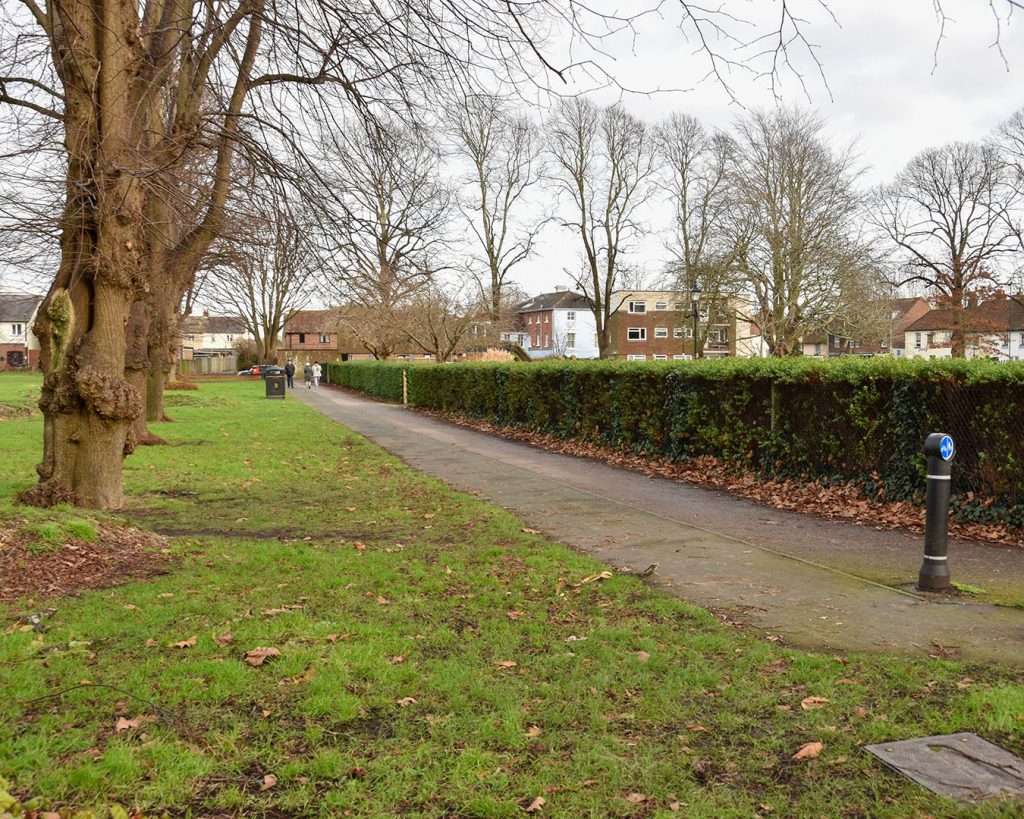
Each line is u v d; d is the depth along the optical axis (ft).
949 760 10.99
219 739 11.71
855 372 31.83
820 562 22.91
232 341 337.31
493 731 12.03
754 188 107.34
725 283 110.32
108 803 9.97
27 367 278.26
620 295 233.55
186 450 52.60
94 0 26.21
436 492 36.63
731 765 11.12
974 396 27.12
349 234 29.27
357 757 11.32
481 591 19.89
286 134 28.14
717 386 42.06
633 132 136.46
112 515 26.04
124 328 29.35
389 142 28.60
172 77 29.30
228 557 23.12
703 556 23.88
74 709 12.60
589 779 10.76
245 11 25.05
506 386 74.28
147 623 16.89
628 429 51.11
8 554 20.36
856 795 10.23
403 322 129.49
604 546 25.41
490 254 143.43
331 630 16.60
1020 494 25.80
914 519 28.09
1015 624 17.01
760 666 14.67
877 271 108.27
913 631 16.62
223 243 35.76
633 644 15.93
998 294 127.85
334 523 29.43
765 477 37.99
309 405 112.57
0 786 8.59
